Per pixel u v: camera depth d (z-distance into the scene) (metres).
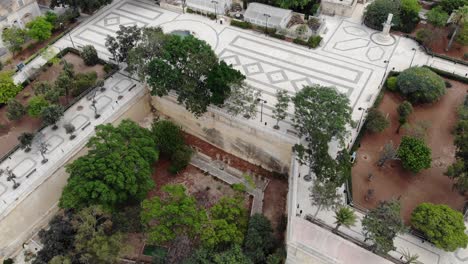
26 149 64.56
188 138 77.25
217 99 65.25
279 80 75.19
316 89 60.69
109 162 56.16
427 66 76.38
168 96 73.62
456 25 80.38
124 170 56.00
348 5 89.56
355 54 81.12
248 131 67.12
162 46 70.44
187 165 71.38
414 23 86.12
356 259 49.19
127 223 55.66
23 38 83.56
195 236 55.44
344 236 52.00
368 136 65.19
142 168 58.34
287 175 68.75
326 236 51.88
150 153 61.12
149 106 78.94
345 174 53.66
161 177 69.25
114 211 56.44
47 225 63.38
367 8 87.75
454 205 55.62
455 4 85.25
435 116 68.38
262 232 56.53
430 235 48.34
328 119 56.59
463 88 73.12
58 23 89.69
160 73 67.12
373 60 79.50
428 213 50.00
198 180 68.94
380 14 84.75
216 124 70.88
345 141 63.34
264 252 55.34
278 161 68.25
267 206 64.62
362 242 51.12
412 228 52.59
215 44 84.56
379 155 62.44
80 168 55.78
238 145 71.38
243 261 50.91
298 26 87.62
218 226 53.62
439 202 56.12
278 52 82.12
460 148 57.94
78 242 50.19
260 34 87.00
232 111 66.88
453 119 67.62
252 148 69.62
